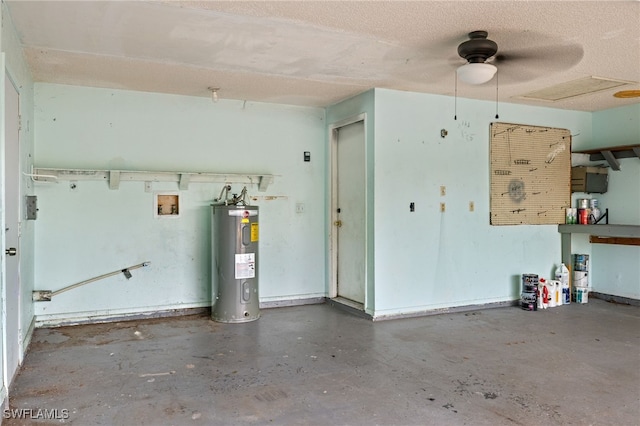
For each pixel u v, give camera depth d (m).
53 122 4.26
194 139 4.79
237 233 4.44
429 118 4.80
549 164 5.51
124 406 2.58
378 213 4.56
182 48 3.31
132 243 4.53
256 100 5.00
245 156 5.02
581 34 3.06
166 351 3.54
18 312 3.11
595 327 4.30
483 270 5.13
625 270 5.45
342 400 2.67
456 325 4.36
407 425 2.37
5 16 2.61
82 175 4.31
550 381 2.95
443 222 4.90
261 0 2.53
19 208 3.20
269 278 5.15
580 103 5.27
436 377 3.02
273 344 3.73
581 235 5.77
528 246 5.41
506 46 3.30
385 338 3.92
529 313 4.88
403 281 4.69
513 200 5.29
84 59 3.55
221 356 3.43
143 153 4.58
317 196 5.40
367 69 3.87
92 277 4.38
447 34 3.06
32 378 2.98
